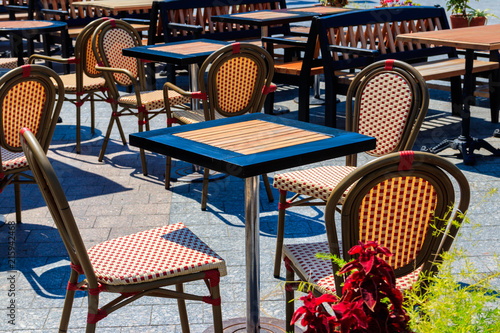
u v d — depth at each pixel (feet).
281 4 26.61
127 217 12.79
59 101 11.15
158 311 9.14
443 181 6.16
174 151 7.45
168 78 22.68
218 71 12.79
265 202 13.55
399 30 21.11
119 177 15.35
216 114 14.30
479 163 15.96
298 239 11.60
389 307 4.71
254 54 13.00
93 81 17.48
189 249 7.48
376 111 10.74
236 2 25.20
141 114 15.28
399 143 10.59
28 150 6.35
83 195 14.10
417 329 4.47
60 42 26.89
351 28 19.44
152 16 23.48
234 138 7.85
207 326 8.69
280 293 9.57
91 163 16.47
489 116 20.59
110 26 16.72
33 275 10.31
